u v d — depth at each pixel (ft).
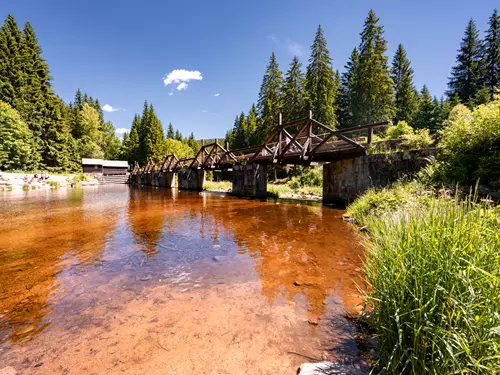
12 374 5.01
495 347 3.53
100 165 144.66
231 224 21.35
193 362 5.35
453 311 3.95
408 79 114.62
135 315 7.33
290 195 52.03
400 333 4.26
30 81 99.30
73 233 18.08
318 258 12.30
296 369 5.12
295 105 95.04
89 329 6.63
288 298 8.31
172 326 6.75
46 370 5.15
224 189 73.72
